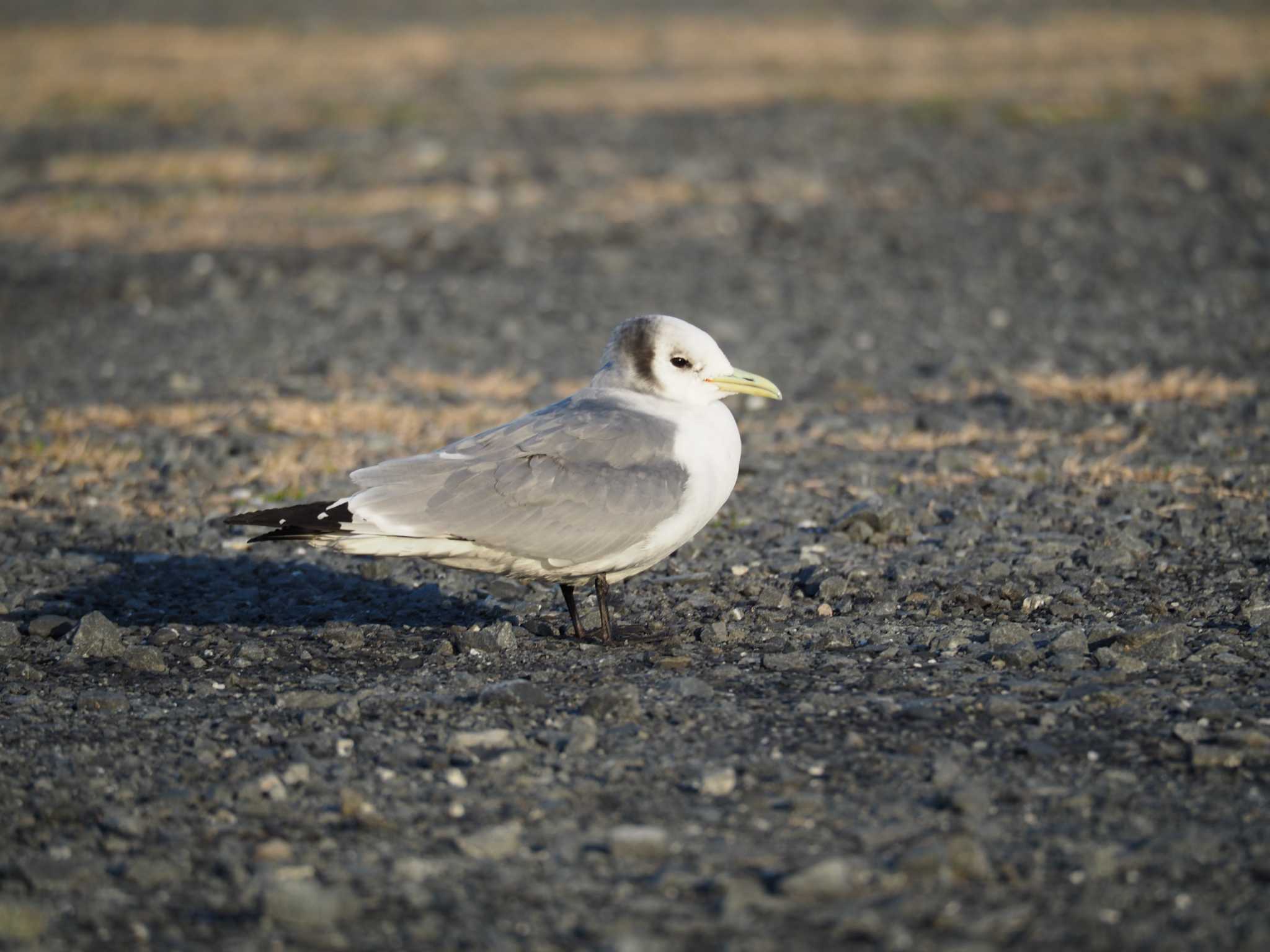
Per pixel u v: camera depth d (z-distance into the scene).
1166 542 12.36
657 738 8.42
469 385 19.20
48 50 56.72
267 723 8.83
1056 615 10.70
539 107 43.53
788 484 14.77
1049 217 29.09
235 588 12.13
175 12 69.88
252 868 6.94
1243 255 25.58
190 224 30.92
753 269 26.50
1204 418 16.47
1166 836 7.03
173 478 15.16
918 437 16.41
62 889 6.81
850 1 70.56
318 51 56.41
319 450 15.93
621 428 9.90
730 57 52.62
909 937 6.21
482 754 8.20
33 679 9.89
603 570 10.02
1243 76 42.88
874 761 8.02
